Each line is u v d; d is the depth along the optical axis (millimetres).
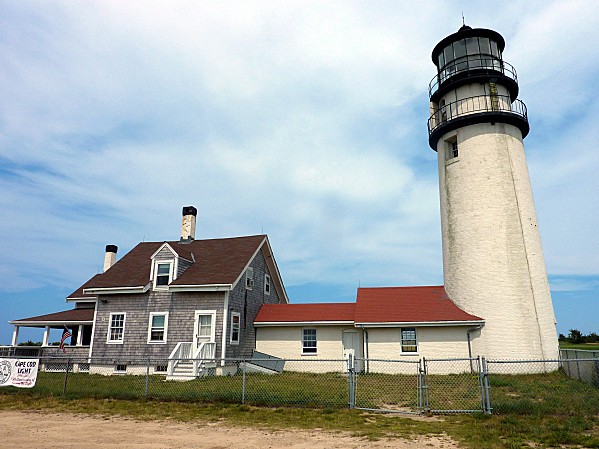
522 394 14102
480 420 10031
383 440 8422
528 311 20312
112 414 11180
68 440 8547
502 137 22422
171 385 16531
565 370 19422
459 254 22281
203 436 8828
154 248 26953
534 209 22469
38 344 30781
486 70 23234
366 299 24656
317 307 25688
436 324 21250
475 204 22000
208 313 21516
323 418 10430
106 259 30312
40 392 14312
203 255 25156
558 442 8148
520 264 20844
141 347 22031
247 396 13328
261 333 24859
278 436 8805
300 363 23688
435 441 8344
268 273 28281
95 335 22938
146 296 22719
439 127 24016
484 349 20625
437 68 25688
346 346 23625
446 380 18109
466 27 24781
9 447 8016
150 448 7934
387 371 21656
